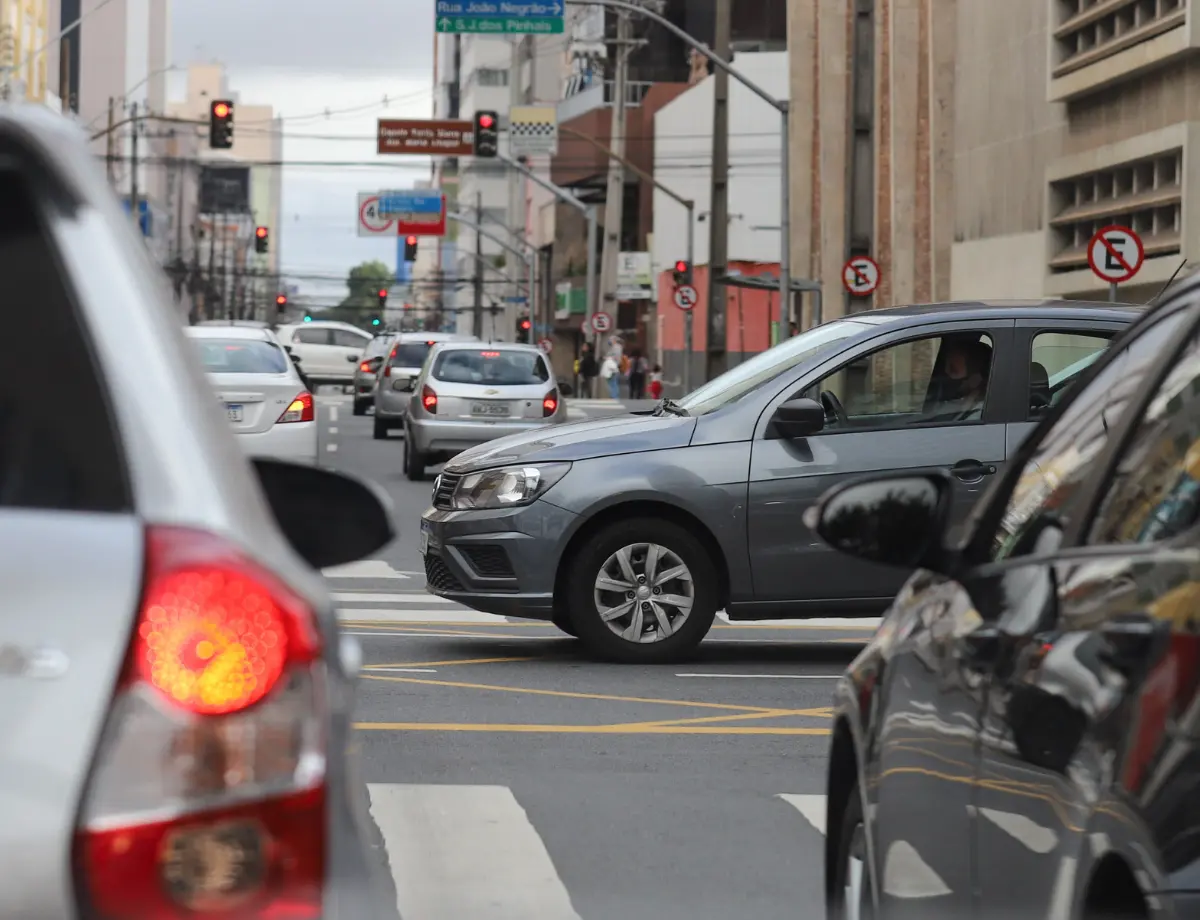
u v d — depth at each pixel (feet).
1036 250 225.56
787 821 42.29
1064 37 220.02
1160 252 197.77
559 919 34.14
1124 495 20.21
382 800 43.62
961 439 62.23
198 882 13.85
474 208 654.53
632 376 378.12
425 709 55.88
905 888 24.11
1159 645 16.84
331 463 181.16
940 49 237.66
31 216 15.05
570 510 62.95
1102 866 17.15
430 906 34.83
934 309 63.98
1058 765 18.56
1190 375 20.08
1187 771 15.74
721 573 63.93
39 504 14.37
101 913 13.53
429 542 65.77
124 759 13.67
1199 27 186.80
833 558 62.75
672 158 433.48
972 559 24.27
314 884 14.34
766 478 62.75
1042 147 225.76
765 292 384.27
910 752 24.02
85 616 13.85
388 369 216.54
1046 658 19.54
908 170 230.07
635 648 63.93
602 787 45.50
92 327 14.80
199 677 13.87
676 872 37.65
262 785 14.10
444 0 262.88
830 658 67.51
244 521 14.87
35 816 13.47
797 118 263.49
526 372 157.17
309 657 14.44
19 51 416.05
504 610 63.62
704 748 50.67
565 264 578.25
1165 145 193.77
